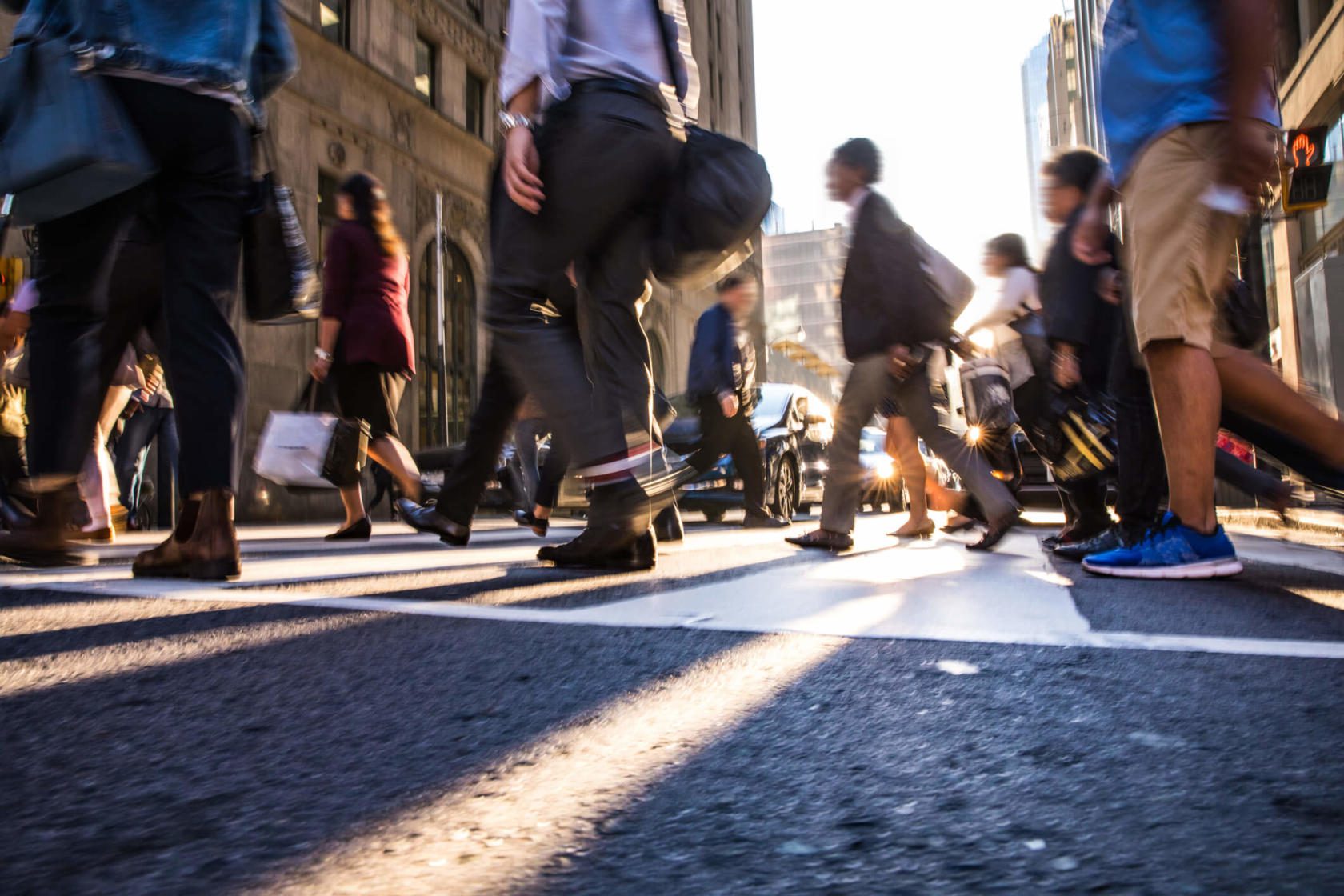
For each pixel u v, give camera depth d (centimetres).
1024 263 399
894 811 78
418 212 1841
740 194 243
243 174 248
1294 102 1658
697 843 71
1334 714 107
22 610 188
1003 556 364
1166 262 240
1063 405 372
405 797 83
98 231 242
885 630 165
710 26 3881
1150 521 316
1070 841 71
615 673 131
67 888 64
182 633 163
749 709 112
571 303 297
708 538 537
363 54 1688
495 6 2183
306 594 216
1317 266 680
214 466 244
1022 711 110
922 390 393
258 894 63
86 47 211
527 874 66
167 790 85
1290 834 72
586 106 229
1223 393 256
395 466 515
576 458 253
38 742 101
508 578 260
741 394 641
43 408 261
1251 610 194
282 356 1444
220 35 233
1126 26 251
